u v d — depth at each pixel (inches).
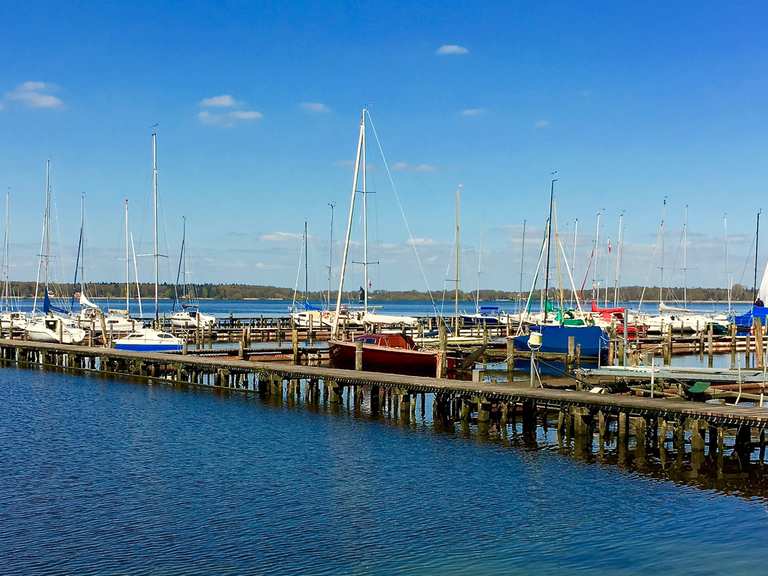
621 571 680.4
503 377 1873.8
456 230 2755.9
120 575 665.6
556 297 3695.9
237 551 721.6
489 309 4596.5
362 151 1988.2
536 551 725.9
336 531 775.7
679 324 3275.1
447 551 725.3
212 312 6604.3
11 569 676.7
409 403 1389.0
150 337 2386.8
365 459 1065.5
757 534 774.5
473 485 941.8
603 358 2145.7
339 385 1503.4
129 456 1073.5
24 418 1362.0
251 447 1133.7
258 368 1649.9
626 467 1034.1
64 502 860.0
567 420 1195.9
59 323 2559.1
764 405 1189.7
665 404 1116.5
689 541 754.2
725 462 1059.9
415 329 3127.5
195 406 1494.8
